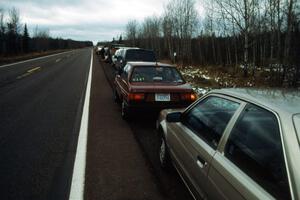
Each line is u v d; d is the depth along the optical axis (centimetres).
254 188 218
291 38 1589
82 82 1579
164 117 502
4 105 956
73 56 5197
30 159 511
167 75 781
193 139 350
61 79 1708
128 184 424
